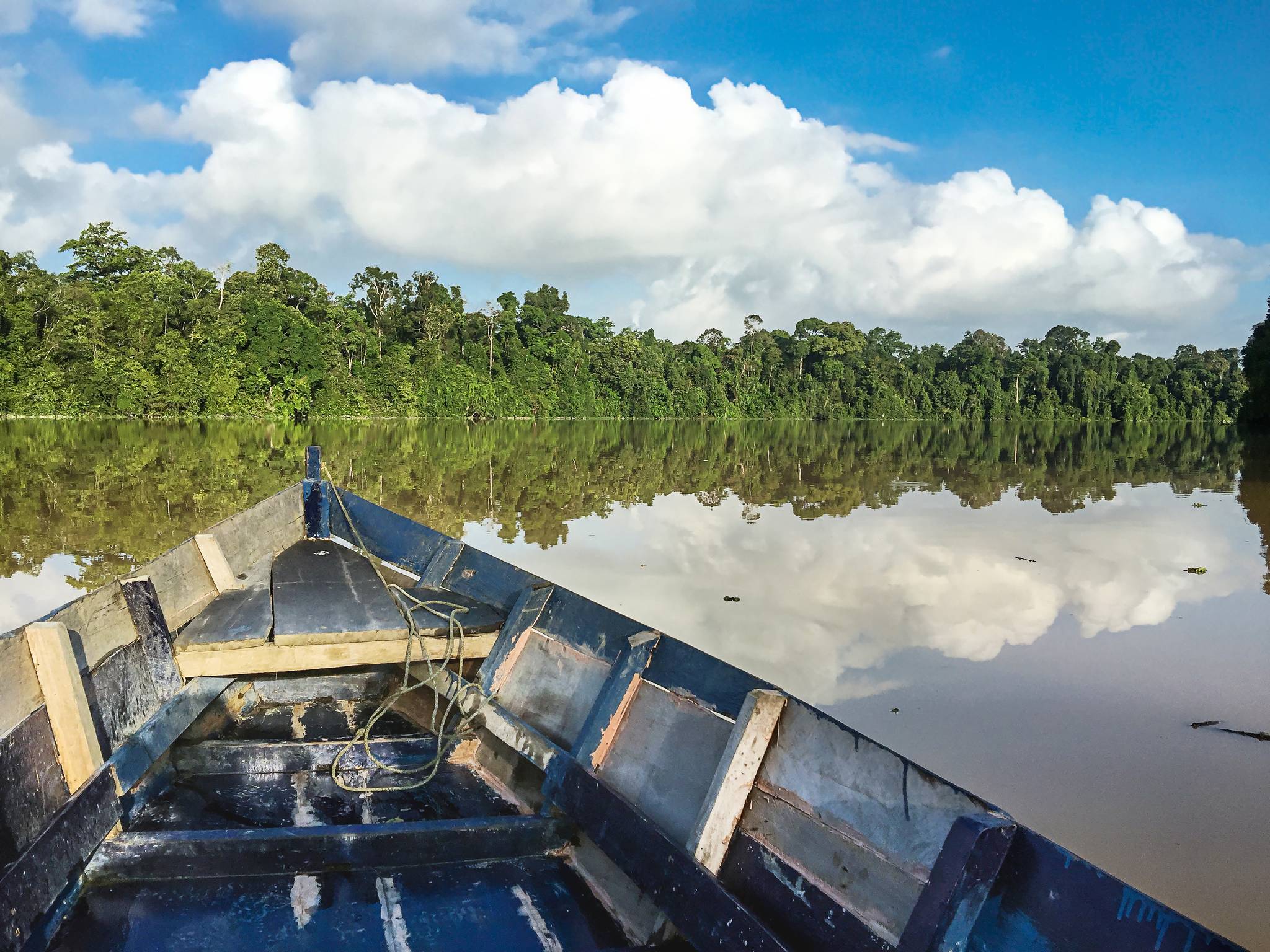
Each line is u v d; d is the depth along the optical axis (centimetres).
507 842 347
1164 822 428
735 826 296
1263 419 4572
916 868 239
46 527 1209
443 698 484
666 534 1261
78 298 4219
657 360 7594
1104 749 509
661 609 821
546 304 7438
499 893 327
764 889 278
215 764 426
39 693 316
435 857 338
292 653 448
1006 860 219
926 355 9669
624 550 1122
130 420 4188
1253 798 452
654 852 298
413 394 5684
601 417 7181
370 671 548
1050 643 721
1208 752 509
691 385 7744
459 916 313
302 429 4100
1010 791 457
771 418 8250
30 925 268
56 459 2155
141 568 463
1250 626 774
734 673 332
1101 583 950
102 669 367
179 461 2197
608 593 884
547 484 1936
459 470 2223
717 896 268
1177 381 8744
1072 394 8831
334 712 519
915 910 218
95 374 4031
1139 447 3894
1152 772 481
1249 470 2539
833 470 2509
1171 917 184
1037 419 8869
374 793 413
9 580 913
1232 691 608
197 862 320
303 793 413
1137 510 1584
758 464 2725
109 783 324
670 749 343
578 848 355
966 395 8888
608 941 305
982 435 5359
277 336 4903
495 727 416
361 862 331
